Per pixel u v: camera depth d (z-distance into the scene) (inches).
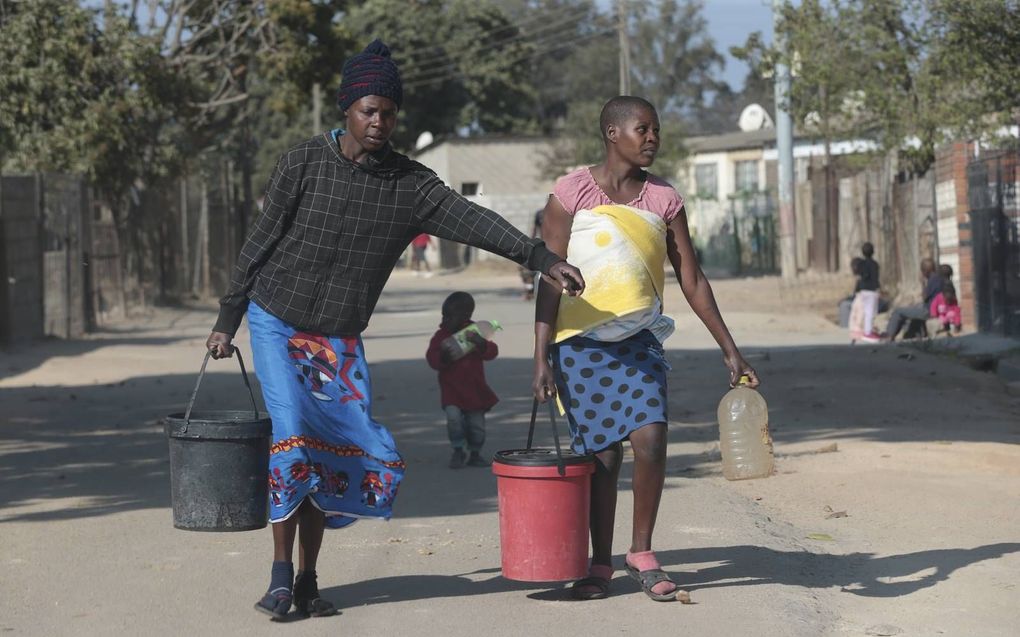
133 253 1148.5
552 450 230.7
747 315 976.9
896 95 909.2
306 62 1210.6
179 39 1190.9
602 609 221.6
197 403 533.0
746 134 2122.3
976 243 766.5
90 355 760.3
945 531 287.1
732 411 353.7
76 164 1042.1
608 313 219.0
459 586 239.0
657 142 223.1
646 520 226.5
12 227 821.2
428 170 215.5
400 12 2583.7
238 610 222.5
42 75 1040.8
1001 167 704.4
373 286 215.6
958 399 510.9
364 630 210.2
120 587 238.5
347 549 270.5
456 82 2642.7
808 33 941.2
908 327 792.9
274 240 210.8
